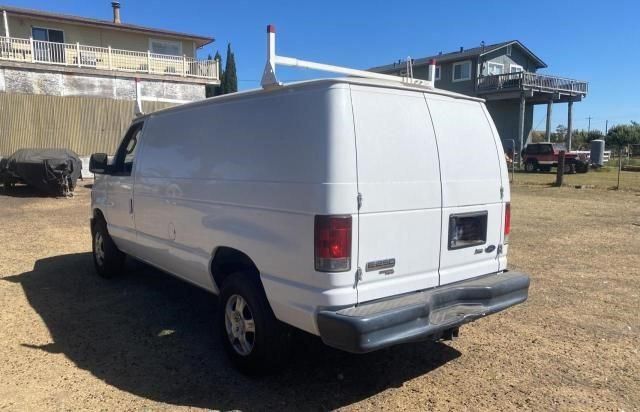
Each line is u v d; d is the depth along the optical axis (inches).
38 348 176.9
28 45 900.6
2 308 217.9
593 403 141.9
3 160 697.6
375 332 124.9
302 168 133.4
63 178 649.0
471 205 160.1
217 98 169.3
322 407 139.0
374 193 133.4
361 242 131.2
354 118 131.7
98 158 248.8
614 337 188.7
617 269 288.5
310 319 131.5
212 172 167.9
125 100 959.0
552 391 148.6
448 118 156.6
